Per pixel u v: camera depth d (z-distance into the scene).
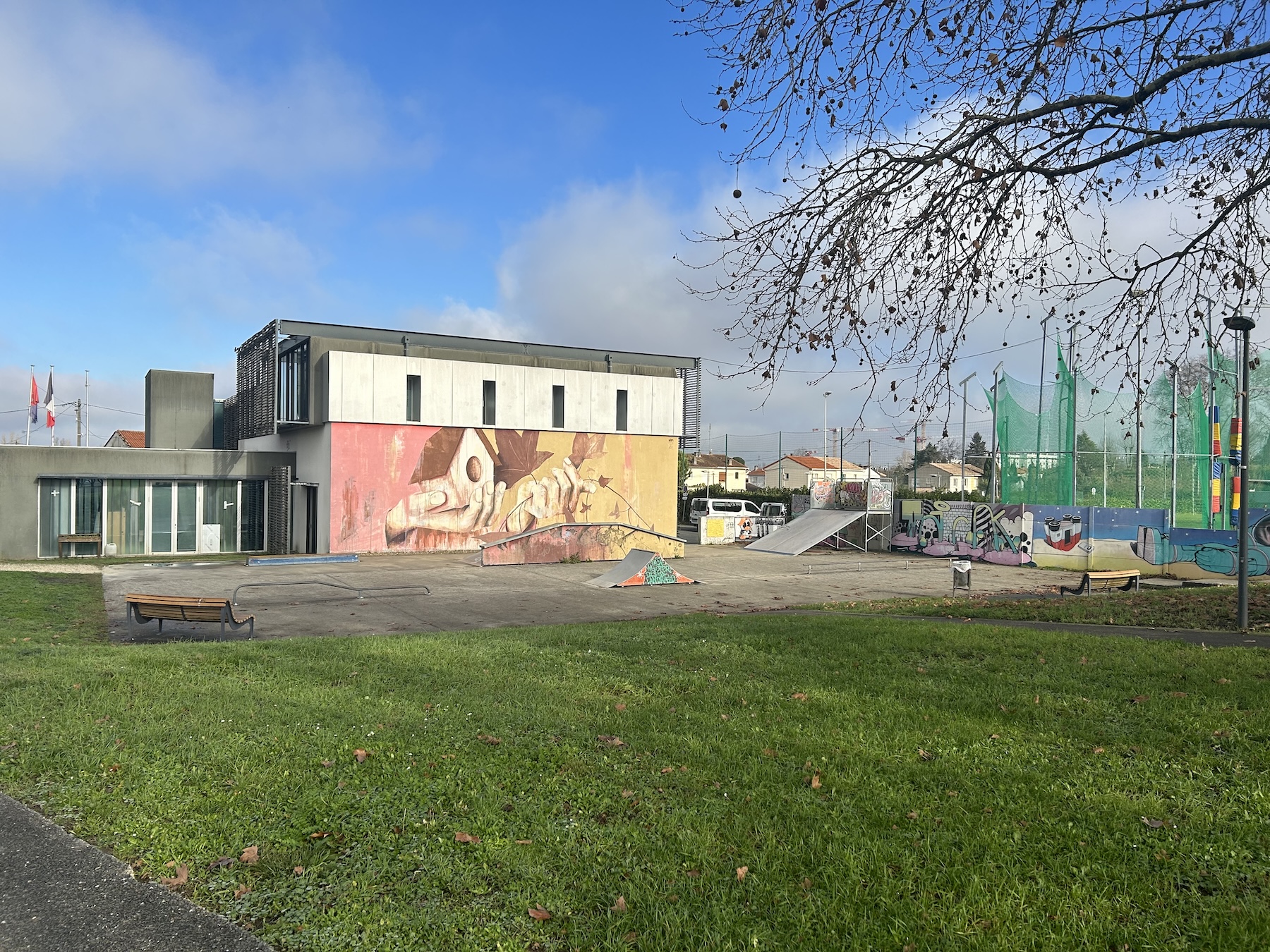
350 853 4.20
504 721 6.42
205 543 29.39
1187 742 5.85
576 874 3.98
